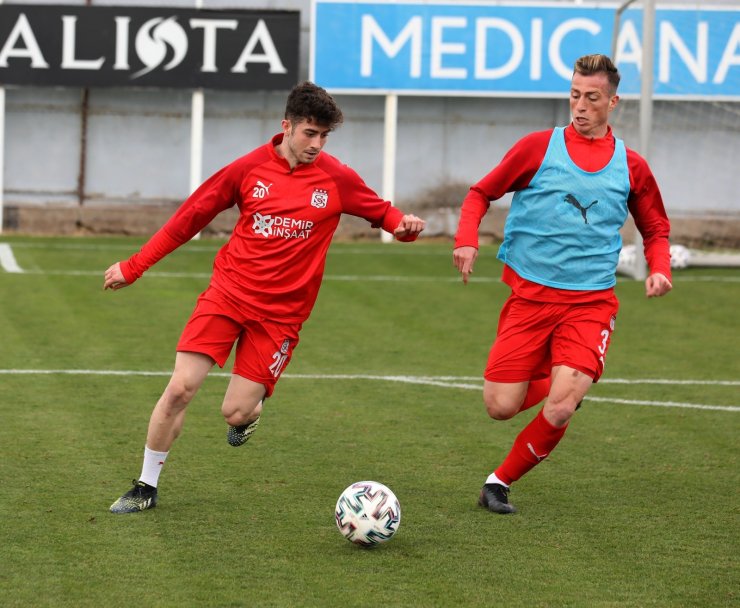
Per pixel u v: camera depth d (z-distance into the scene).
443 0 45.59
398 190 47.66
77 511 13.07
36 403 18.83
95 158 46.41
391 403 19.64
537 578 11.18
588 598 10.64
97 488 14.05
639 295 33.81
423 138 47.53
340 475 15.00
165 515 13.04
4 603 10.22
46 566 11.21
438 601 10.48
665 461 16.12
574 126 13.35
